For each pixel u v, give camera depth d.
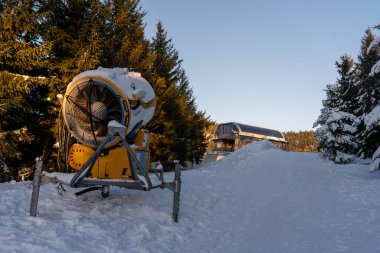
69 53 18.73
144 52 27.09
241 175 18.16
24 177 18.17
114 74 7.95
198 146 39.66
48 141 18.45
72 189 9.73
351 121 25.95
